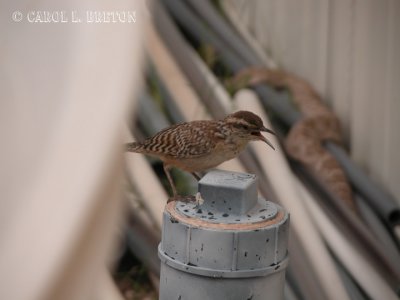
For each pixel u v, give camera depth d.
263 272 2.95
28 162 2.66
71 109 2.76
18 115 2.74
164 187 8.14
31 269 2.52
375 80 8.94
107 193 2.69
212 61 10.55
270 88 10.03
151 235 7.39
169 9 10.99
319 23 10.07
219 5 11.63
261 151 8.59
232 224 2.91
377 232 8.20
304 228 7.68
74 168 2.65
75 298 2.60
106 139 2.73
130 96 2.90
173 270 3.03
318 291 7.02
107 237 2.68
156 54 9.26
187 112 8.82
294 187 8.23
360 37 9.17
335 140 9.40
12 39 2.90
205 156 4.92
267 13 11.01
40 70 2.84
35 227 2.57
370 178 9.05
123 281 7.21
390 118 8.69
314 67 10.27
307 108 9.66
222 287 2.94
